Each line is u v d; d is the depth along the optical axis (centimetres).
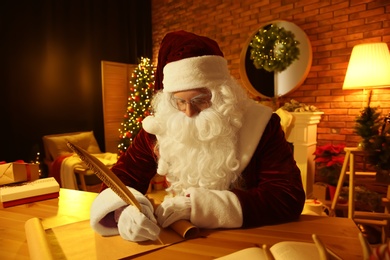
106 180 56
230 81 88
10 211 87
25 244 63
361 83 227
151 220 63
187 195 72
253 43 325
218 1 368
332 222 70
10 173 106
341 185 202
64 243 61
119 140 389
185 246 59
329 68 284
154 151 96
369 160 185
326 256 37
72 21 361
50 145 319
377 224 196
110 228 65
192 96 81
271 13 320
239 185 86
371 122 186
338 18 275
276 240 60
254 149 83
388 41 250
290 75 304
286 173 79
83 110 379
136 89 371
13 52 312
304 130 274
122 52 421
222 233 65
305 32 294
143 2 446
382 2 251
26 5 320
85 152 51
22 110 323
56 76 350
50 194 99
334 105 283
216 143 82
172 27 429
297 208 72
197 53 82
